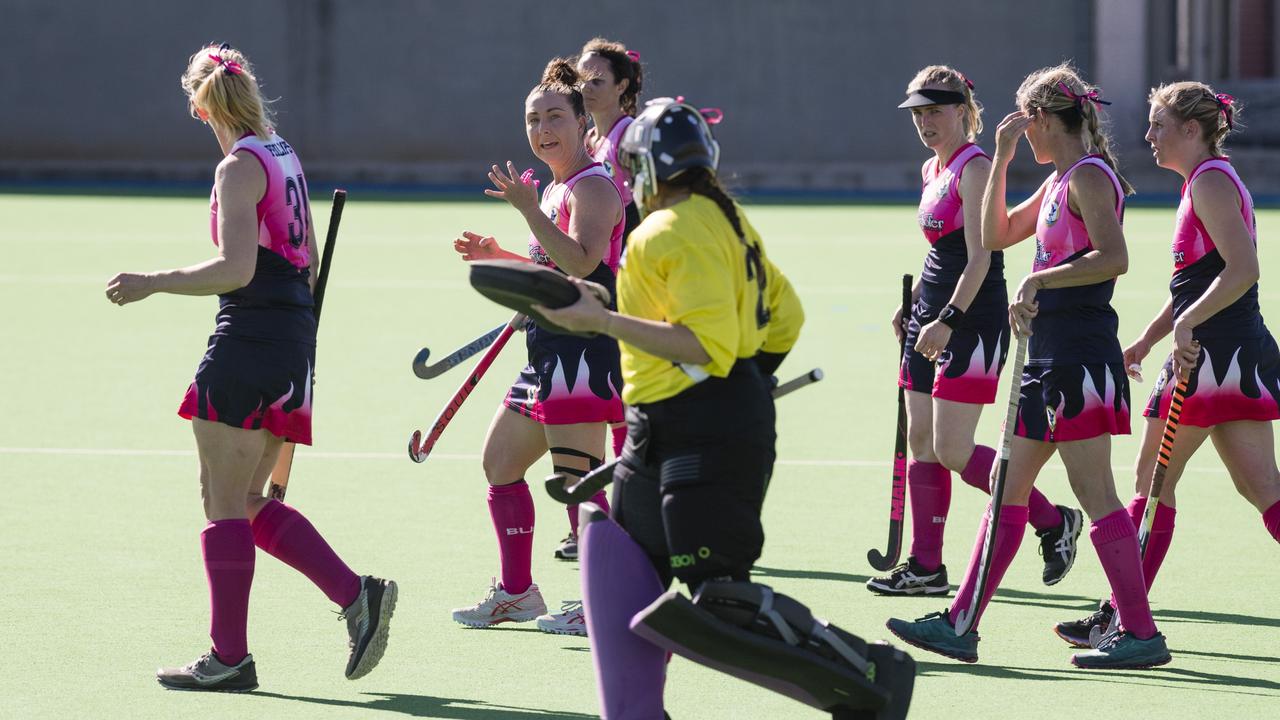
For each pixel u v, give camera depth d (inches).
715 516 535.8
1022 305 706.2
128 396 1438.2
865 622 808.9
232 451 687.1
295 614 818.2
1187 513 1045.2
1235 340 769.6
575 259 766.5
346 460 1192.2
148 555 920.9
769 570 908.0
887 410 1405.0
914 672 563.2
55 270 2383.1
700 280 526.6
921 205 869.8
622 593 555.8
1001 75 4475.9
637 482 554.9
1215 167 744.3
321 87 4569.4
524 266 531.5
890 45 4493.1
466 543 961.5
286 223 690.8
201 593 845.8
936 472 865.5
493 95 4557.1
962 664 745.6
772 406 567.5
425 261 2561.5
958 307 800.9
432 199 3863.2
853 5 4490.7
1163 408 805.9
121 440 1250.6
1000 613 836.6
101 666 727.1
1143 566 805.9
